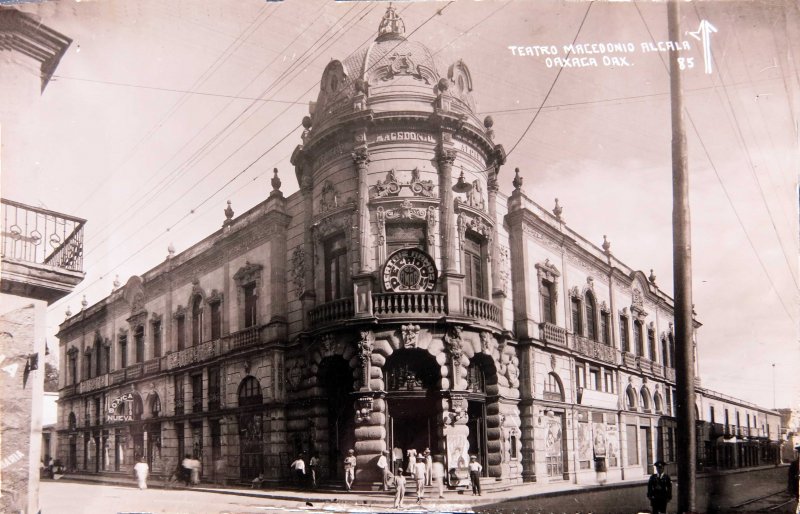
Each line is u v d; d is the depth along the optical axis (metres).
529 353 27.08
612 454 31.62
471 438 24.25
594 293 33.31
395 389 22.81
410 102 24.45
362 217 23.86
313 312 24.59
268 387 27.36
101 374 41.34
